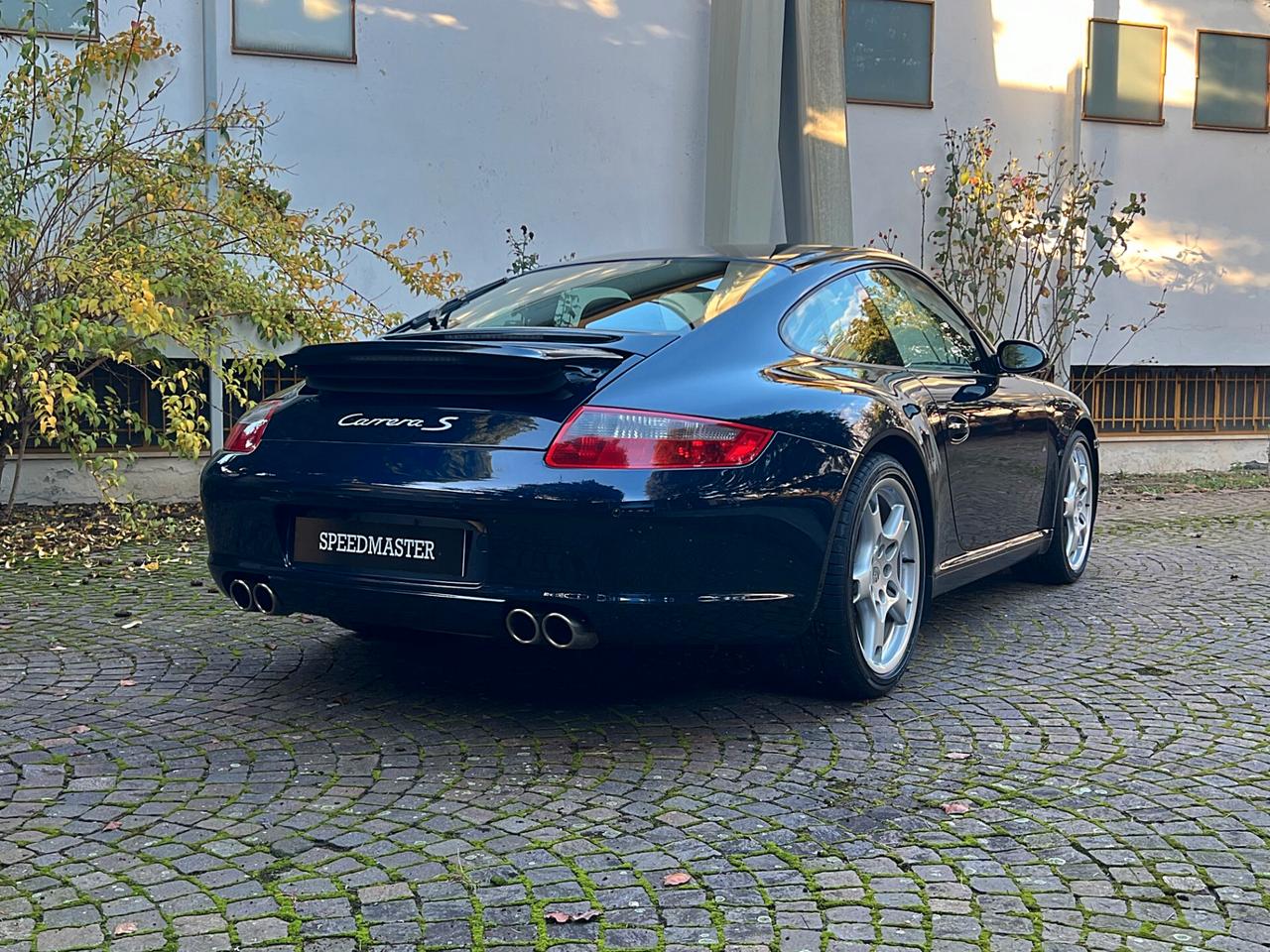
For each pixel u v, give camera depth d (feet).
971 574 15.55
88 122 26.07
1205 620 16.89
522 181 29.91
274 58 27.68
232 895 8.25
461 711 12.44
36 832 9.30
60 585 18.62
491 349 10.96
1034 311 33.99
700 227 31.68
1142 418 37.35
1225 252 37.01
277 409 12.35
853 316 13.76
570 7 29.94
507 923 7.89
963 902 8.23
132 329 22.72
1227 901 8.28
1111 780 10.60
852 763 10.99
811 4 30.14
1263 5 36.81
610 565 10.51
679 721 12.16
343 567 11.47
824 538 11.55
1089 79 35.60
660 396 10.94
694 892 8.36
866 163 33.53
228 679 13.55
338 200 28.45
